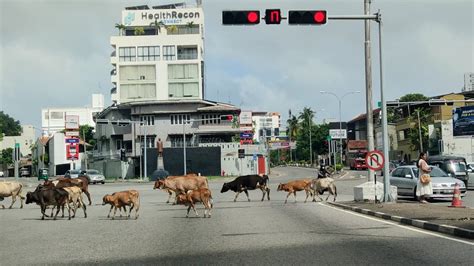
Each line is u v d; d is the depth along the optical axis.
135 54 102.88
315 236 14.07
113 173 87.94
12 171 144.25
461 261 10.10
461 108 71.31
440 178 26.64
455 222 15.48
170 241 13.71
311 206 24.73
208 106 86.56
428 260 10.27
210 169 83.25
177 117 85.88
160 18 108.00
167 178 27.98
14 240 14.73
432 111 86.56
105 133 91.88
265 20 19.02
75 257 11.49
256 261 10.44
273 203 26.97
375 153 23.53
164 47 102.75
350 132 140.50
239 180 28.58
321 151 133.25
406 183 27.38
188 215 20.61
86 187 28.27
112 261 10.86
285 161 159.12
